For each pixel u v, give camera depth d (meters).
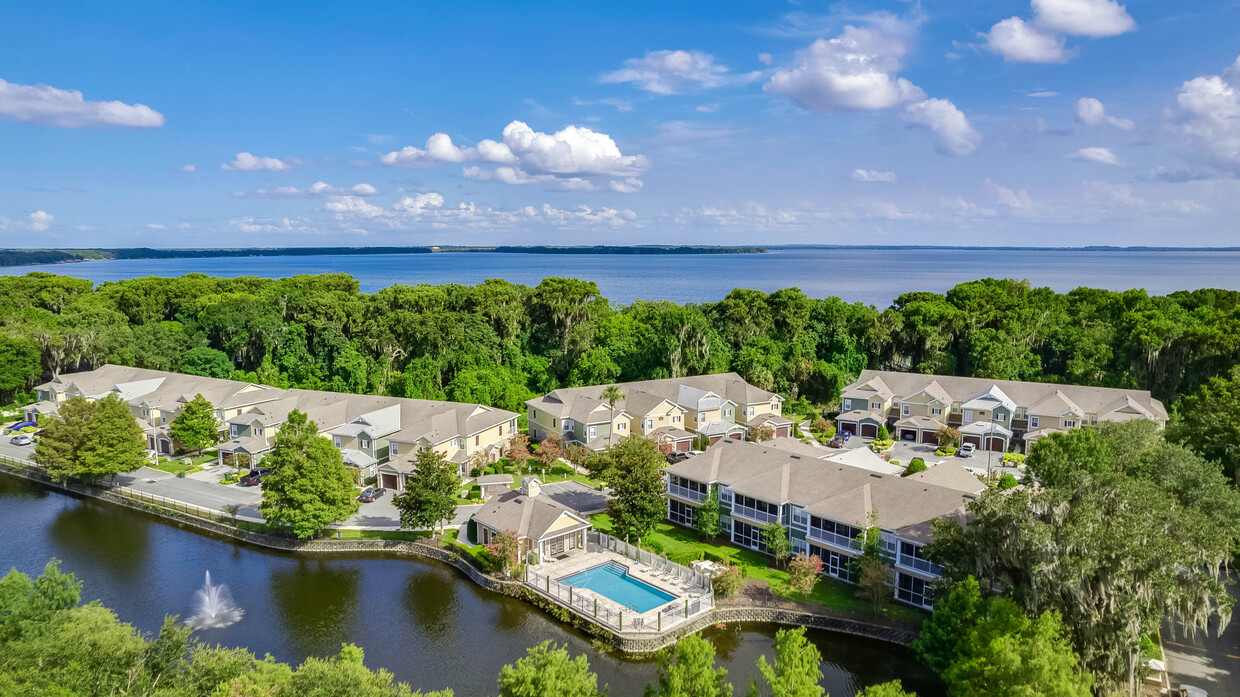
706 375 90.75
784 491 52.53
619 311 127.69
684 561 51.31
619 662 41.56
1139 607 32.03
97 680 29.94
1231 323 83.31
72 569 53.66
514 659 41.81
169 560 55.34
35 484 73.44
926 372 95.25
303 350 101.31
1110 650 32.00
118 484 69.75
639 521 52.44
